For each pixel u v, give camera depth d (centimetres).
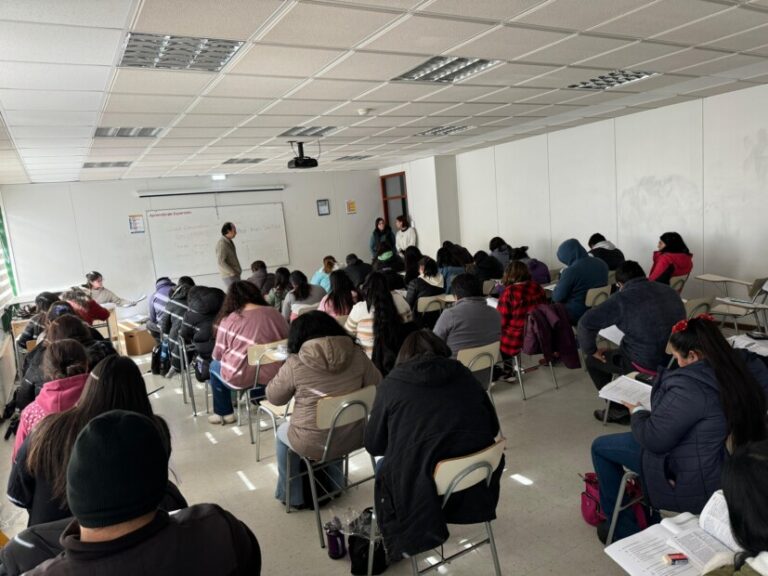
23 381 301
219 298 430
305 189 1030
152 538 94
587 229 750
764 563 94
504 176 879
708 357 180
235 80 355
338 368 246
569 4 275
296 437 250
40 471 156
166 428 171
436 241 995
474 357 342
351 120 545
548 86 474
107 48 272
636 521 227
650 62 418
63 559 91
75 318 289
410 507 185
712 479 179
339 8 251
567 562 226
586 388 426
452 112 558
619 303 318
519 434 352
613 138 695
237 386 358
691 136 604
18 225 788
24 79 306
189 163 742
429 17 275
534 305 413
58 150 541
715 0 286
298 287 530
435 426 186
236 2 233
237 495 306
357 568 226
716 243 596
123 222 861
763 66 466
